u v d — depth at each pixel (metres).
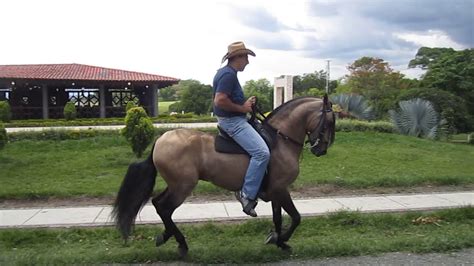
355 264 4.86
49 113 33.12
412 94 28.02
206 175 5.09
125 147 14.75
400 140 16.19
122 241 5.81
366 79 45.81
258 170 4.91
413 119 18.39
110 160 12.51
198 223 6.64
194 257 5.07
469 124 28.75
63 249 5.51
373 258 5.05
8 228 6.44
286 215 6.77
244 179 5.04
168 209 5.02
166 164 4.93
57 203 8.08
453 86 33.12
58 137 16.23
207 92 41.75
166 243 5.71
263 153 4.90
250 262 4.98
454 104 27.88
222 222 6.68
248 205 4.98
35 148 14.50
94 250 5.43
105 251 5.32
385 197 8.31
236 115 5.00
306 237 5.92
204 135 5.20
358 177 9.95
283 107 5.45
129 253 5.13
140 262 5.00
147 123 12.48
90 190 8.81
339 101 22.30
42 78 30.11
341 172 10.64
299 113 5.34
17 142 15.33
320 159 12.41
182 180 4.96
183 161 4.94
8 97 34.84
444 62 34.62
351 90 46.06
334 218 6.55
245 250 5.19
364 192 8.84
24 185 9.33
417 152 13.88
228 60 5.09
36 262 4.90
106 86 34.50
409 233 6.02
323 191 8.90
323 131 5.27
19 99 34.59
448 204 7.68
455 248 5.31
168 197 5.06
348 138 16.23
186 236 5.98
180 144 4.98
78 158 12.84
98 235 6.02
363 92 44.81
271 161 5.11
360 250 5.23
